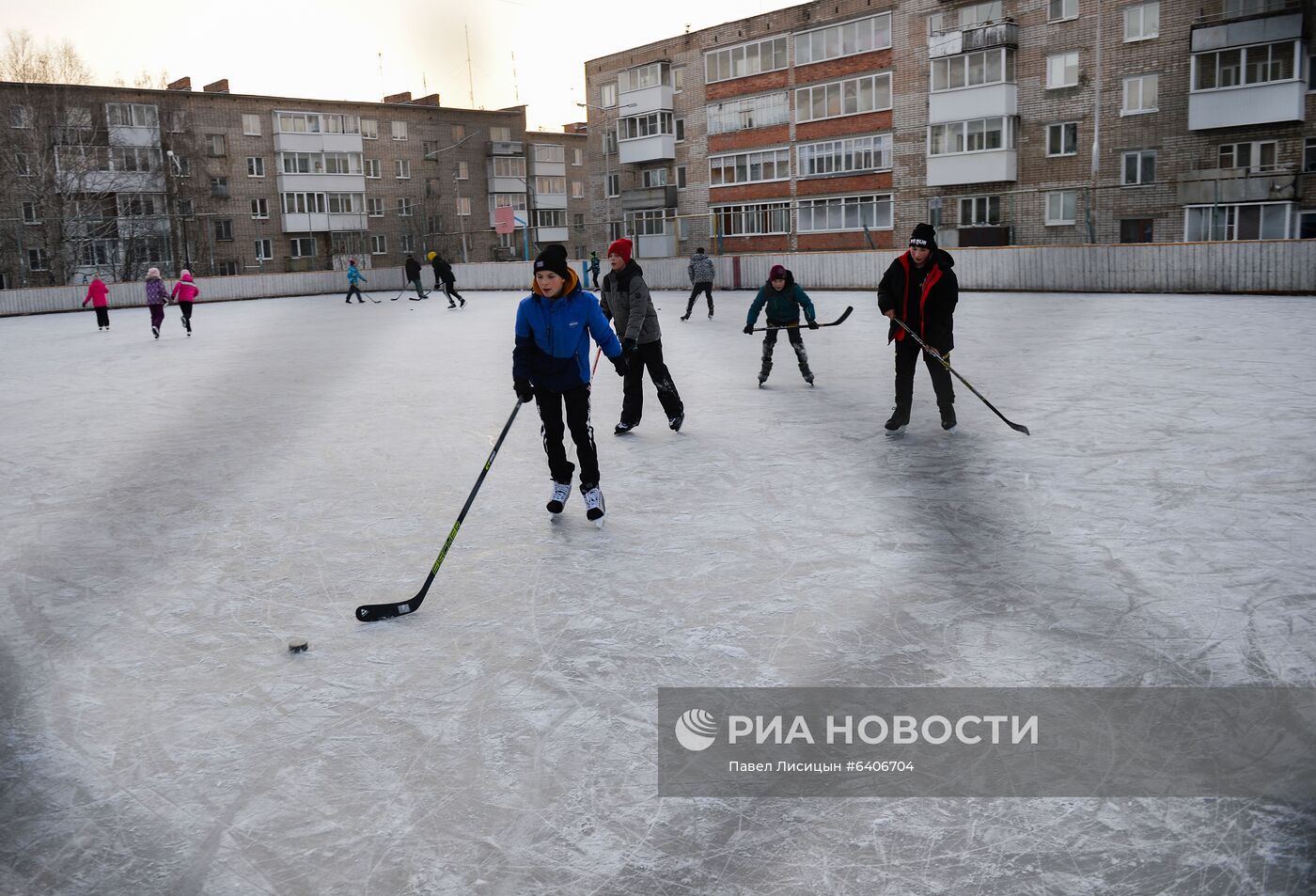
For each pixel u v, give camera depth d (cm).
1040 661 359
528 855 258
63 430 966
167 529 589
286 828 275
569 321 544
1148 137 3391
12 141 4878
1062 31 3531
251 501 650
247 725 337
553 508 574
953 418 780
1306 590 416
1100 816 265
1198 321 1570
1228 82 3164
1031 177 3681
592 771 299
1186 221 3266
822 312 2161
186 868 259
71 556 543
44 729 340
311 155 6162
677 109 4881
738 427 842
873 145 4144
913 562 475
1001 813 269
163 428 954
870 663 364
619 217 5309
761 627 403
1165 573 445
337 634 417
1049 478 622
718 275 3259
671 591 449
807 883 243
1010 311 1902
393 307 3144
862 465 679
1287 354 1128
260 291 4222
